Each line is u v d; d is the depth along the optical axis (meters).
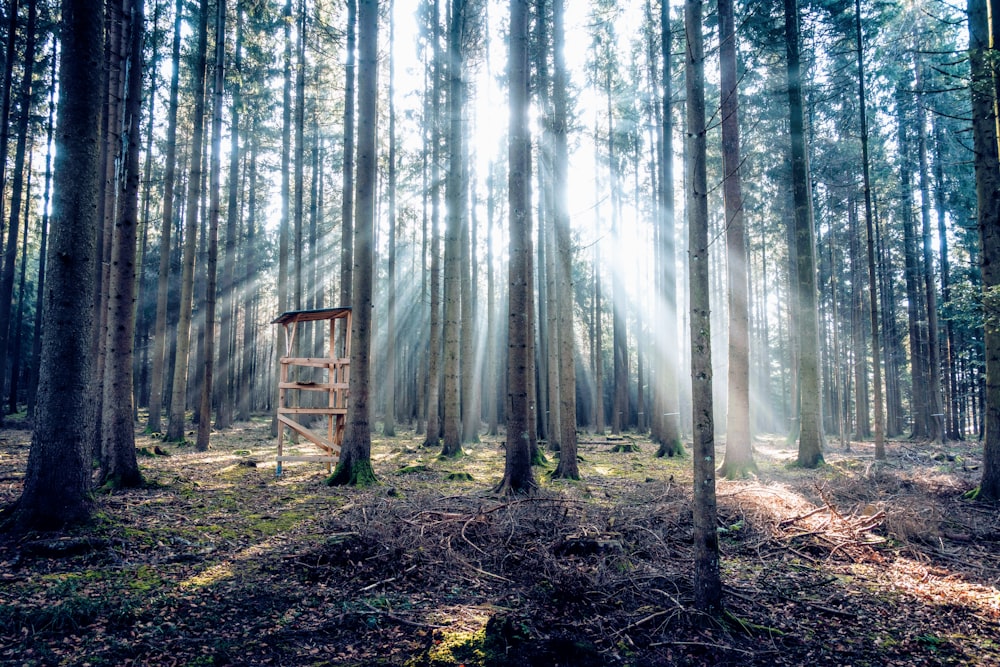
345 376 13.70
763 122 20.25
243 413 29.55
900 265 27.64
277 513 8.45
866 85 19.36
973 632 4.80
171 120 19.03
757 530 7.50
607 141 25.25
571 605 5.16
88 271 6.98
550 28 17.70
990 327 9.89
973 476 12.64
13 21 18.22
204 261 31.61
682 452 17.56
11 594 4.80
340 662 4.09
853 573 6.22
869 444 23.02
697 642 4.45
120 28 12.81
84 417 6.91
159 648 4.14
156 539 6.58
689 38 4.93
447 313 16.84
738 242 13.21
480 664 4.09
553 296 18.88
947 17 16.22
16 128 22.34
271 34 20.70
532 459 15.07
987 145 9.70
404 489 10.80
